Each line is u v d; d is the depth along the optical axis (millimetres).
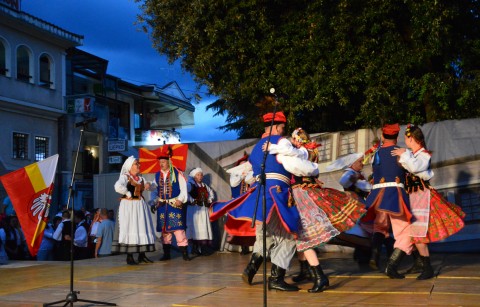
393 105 10391
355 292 5086
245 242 5879
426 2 9695
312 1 11133
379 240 6336
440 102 10242
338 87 10461
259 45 11328
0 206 18219
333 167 7070
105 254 10148
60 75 21500
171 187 8398
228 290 5461
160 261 8305
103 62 23266
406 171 5734
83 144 22891
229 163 9156
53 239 11781
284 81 11023
